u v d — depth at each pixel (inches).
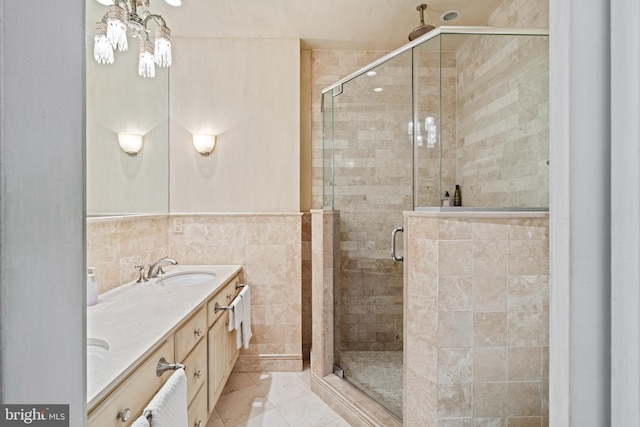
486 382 53.6
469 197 62.2
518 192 61.9
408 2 82.0
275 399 79.8
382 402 69.6
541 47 61.7
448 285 53.2
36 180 11.2
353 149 84.4
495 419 53.6
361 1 81.1
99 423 29.7
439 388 53.2
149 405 35.4
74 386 12.6
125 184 71.9
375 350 86.6
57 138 11.9
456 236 53.2
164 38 64.8
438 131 63.6
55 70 11.7
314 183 107.0
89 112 59.9
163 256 90.8
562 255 11.8
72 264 12.6
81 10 12.9
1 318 10.4
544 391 54.0
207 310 61.6
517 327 53.8
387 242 83.2
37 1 11.1
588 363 11.0
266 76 97.3
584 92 10.9
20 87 10.7
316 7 83.1
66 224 12.4
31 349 11.1
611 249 10.6
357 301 86.0
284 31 94.4
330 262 84.0
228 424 69.9
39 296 11.3
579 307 11.2
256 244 96.0
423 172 65.4
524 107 61.9
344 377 80.6
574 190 11.2
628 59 9.9
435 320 53.4
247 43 97.0
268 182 97.5
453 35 62.3
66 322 12.3
